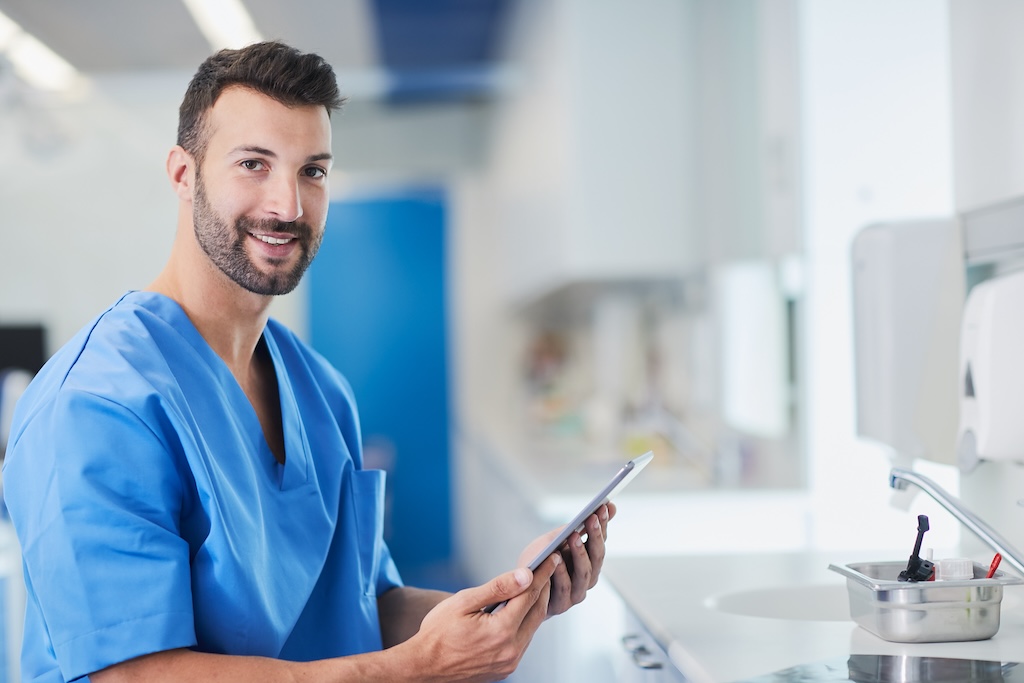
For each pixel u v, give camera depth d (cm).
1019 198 148
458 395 615
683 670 118
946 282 170
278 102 125
